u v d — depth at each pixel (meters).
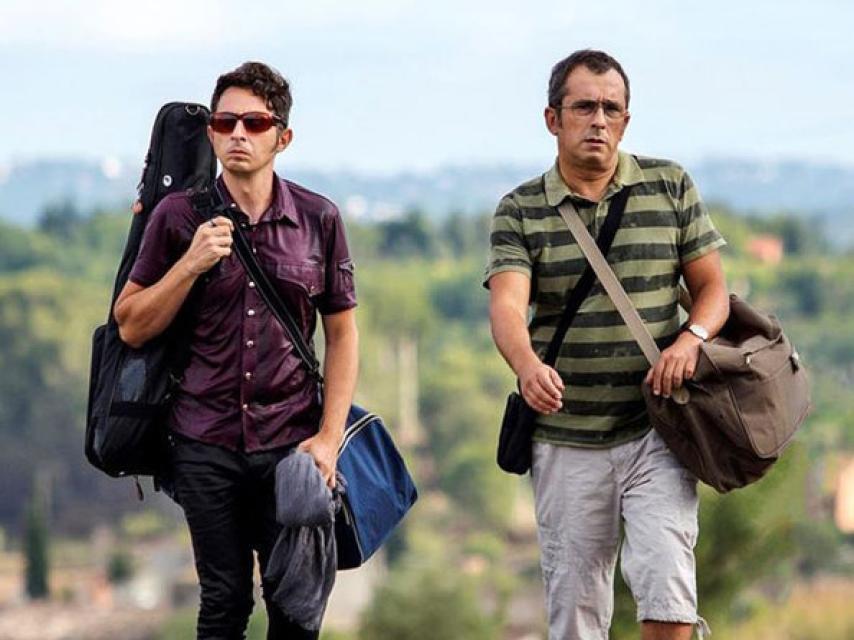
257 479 13.93
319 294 14.03
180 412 13.91
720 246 14.79
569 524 14.99
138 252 14.09
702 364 14.29
